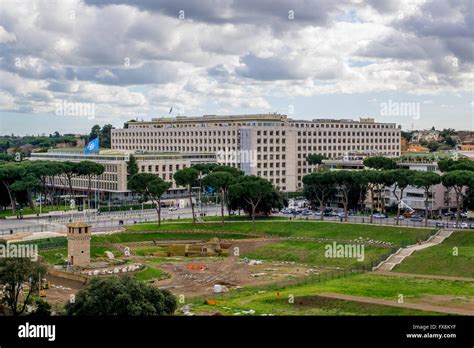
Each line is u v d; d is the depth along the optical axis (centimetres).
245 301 15000
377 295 14950
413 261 19838
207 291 17338
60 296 16638
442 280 17275
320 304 14150
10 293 14175
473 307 13538
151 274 19600
